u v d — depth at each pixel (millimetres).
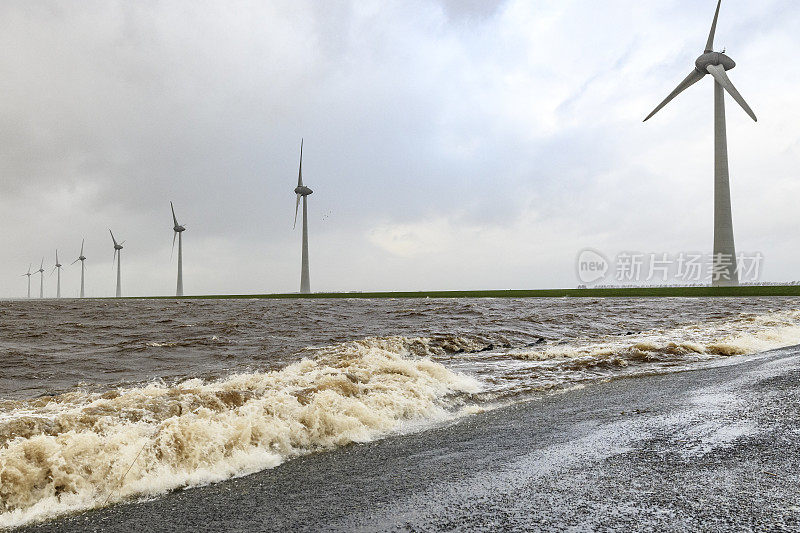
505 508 3656
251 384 9000
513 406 8391
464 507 3746
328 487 4527
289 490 4516
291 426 6281
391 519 3617
